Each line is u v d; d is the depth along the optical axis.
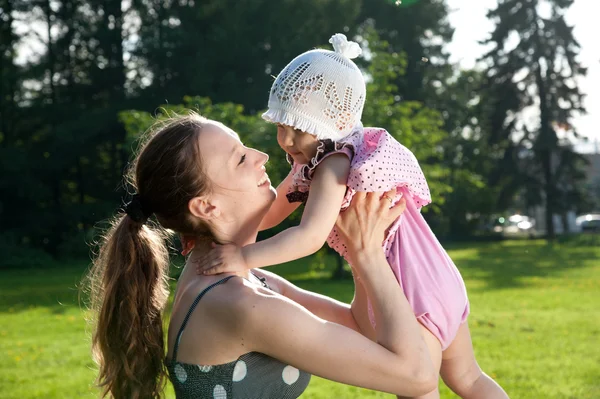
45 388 7.81
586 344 9.82
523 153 43.72
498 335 10.55
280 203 2.57
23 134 35.94
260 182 2.16
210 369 1.96
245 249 2.10
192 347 1.99
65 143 34.09
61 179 36.69
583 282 18.17
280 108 2.43
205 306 1.98
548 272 21.25
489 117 42.00
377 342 2.01
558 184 42.25
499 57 41.81
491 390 2.55
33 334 11.72
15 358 9.52
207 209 2.10
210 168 2.07
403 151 2.40
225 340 1.94
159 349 2.13
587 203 41.28
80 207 34.91
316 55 2.44
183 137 2.09
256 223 2.18
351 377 1.92
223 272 2.04
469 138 43.25
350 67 2.46
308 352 1.89
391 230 2.44
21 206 34.94
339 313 2.54
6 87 34.28
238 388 1.95
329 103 2.38
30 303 16.64
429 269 2.45
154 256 2.19
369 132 2.47
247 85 32.94
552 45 40.69
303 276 21.69
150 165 2.10
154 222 2.31
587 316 12.46
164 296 2.23
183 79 34.31
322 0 33.16
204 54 33.22
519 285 17.69
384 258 2.13
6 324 12.99
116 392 2.13
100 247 2.31
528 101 41.53
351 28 34.31
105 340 2.13
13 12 34.66
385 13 40.28
